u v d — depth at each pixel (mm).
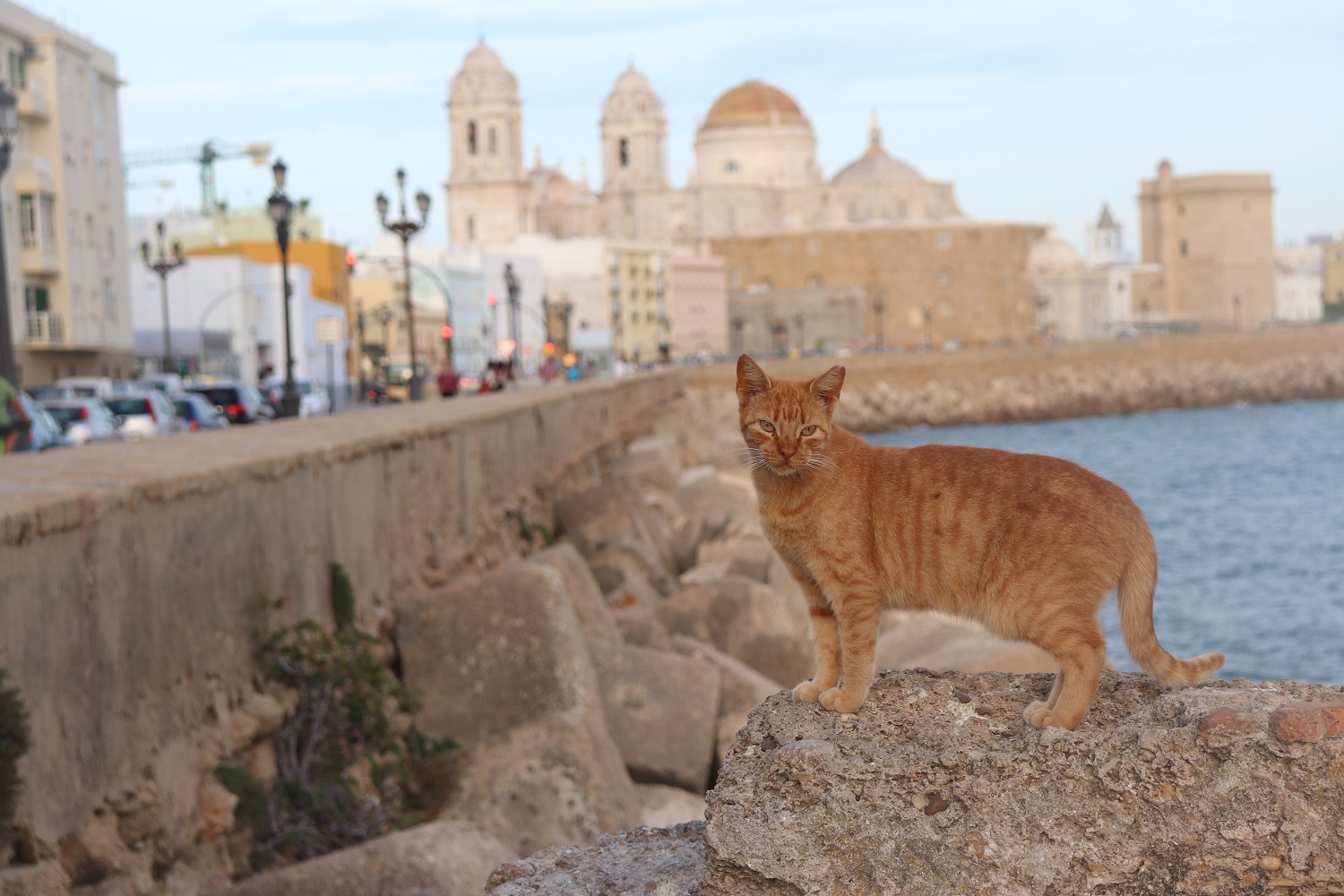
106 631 8141
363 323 100562
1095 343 138750
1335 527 48625
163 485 9070
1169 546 45688
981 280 178875
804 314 174500
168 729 8898
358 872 7809
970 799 3889
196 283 82938
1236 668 27203
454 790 11023
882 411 128250
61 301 59906
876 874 3918
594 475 37844
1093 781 3775
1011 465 4547
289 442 13367
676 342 165625
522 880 4715
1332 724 3521
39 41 58844
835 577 4629
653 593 21484
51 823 7281
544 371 71688
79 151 62750
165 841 8484
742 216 190875
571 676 11625
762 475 4773
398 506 15797
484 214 178000
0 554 6973
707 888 4113
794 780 4074
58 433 26750
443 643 11828
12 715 6801
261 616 10836
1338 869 3486
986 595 4445
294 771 10570
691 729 12461
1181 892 3643
